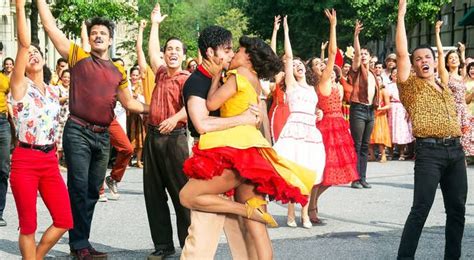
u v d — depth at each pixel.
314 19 39.41
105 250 7.50
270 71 5.49
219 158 5.21
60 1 22.56
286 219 9.18
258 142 5.28
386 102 15.73
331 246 7.60
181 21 50.94
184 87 5.57
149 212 7.12
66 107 14.22
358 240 7.88
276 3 41.69
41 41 39.28
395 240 7.86
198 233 5.42
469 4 34.94
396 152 18.05
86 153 6.87
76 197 6.87
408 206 10.08
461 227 6.66
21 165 6.05
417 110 6.51
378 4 30.70
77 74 6.81
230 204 5.37
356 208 9.95
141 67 8.35
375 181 12.76
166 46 7.12
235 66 5.50
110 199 10.81
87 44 8.41
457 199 6.58
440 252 7.28
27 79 6.14
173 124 6.91
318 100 9.20
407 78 6.62
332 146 8.97
